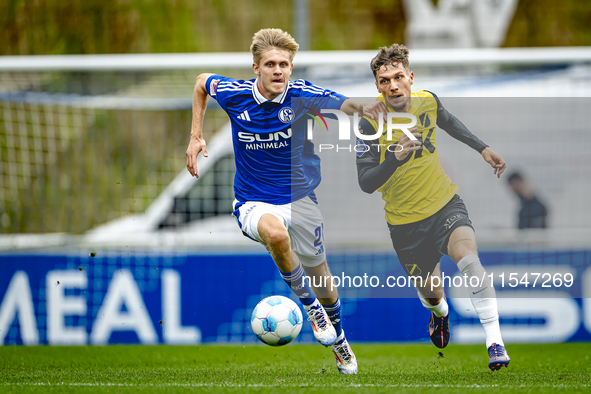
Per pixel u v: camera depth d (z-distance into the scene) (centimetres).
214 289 2050
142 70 2252
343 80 2306
